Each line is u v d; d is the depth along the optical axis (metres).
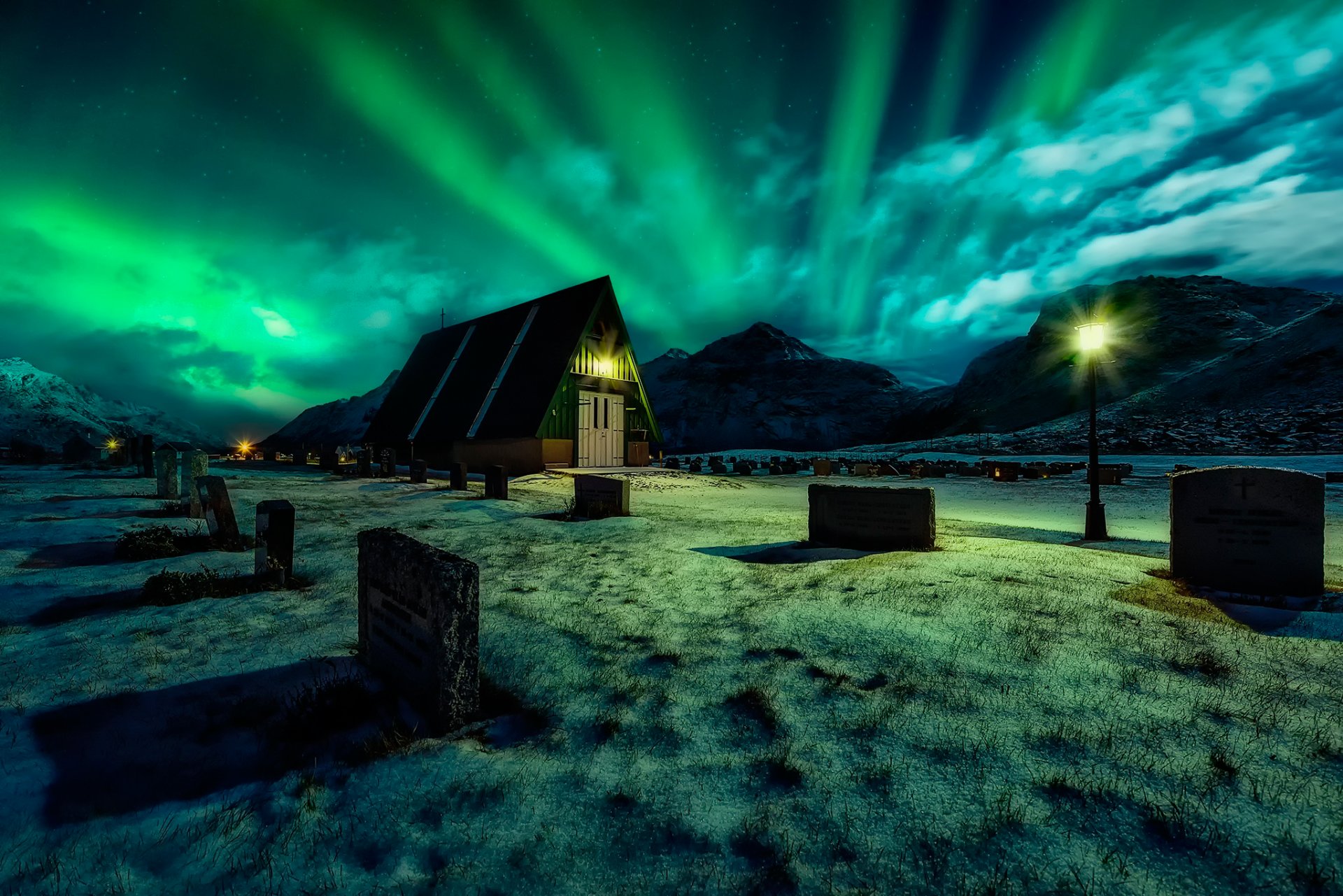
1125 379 138.12
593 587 7.86
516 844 3.18
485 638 5.98
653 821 3.31
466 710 4.47
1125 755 3.63
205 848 3.17
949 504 21.03
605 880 2.95
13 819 3.34
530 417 31.12
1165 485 28.94
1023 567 8.08
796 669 5.07
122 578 8.38
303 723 4.38
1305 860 2.78
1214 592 7.16
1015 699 4.38
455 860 3.07
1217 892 2.68
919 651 5.25
